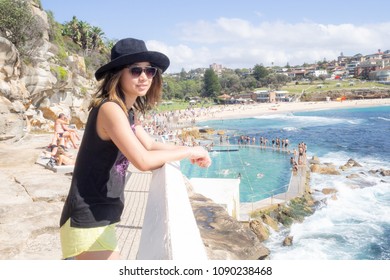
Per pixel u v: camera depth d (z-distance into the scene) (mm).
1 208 5855
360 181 32469
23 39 23703
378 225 21922
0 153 12344
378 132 74188
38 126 25766
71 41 54188
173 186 1993
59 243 4863
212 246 5887
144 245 1684
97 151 1864
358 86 175000
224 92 180500
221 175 37250
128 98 2070
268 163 43812
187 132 68562
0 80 16203
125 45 1992
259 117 116938
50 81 26594
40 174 8727
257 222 20625
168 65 2160
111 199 1936
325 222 22781
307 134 74188
